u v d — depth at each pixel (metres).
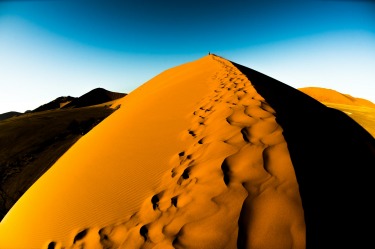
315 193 2.60
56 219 4.57
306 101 9.91
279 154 3.29
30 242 4.37
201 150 4.44
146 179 4.54
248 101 6.04
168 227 2.93
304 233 2.15
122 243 3.24
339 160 3.72
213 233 2.50
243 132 4.25
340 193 2.78
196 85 11.07
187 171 3.94
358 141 6.50
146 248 2.83
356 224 2.37
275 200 2.56
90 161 6.22
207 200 2.98
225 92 8.04
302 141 3.80
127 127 7.70
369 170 4.00
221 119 5.39
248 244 2.24
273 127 4.17
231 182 3.08
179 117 7.22
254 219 2.45
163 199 3.63
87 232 3.91
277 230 2.26
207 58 21.83
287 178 2.81
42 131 27.61
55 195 5.41
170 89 11.86
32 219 4.99
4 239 5.04
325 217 2.31
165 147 5.45
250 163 3.31
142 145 5.98
